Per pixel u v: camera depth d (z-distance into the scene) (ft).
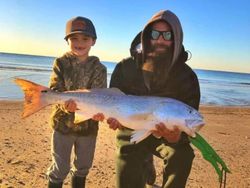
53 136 4.27
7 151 6.33
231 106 19.57
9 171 5.38
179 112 3.53
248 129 10.98
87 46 4.29
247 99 24.90
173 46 3.90
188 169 3.92
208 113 14.55
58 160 4.25
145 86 4.06
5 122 8.88
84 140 4.29
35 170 5.49
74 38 4.25
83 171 4.41
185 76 4.05
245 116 14.40
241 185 5.60
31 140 7.24
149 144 4.09
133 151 4.01
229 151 7.74
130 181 3.95
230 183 5.65
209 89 33.35
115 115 3.69
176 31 3.85
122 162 4.00
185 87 4.05
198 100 4.15
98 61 4.42
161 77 3.99
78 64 4.31
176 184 3.87
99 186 5.13
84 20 4.32
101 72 4.39
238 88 40.55
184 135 3.92
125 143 4.02
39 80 23.84
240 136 9.61
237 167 6.52
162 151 4.05
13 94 15.92
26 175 5.27
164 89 4.04
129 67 4.14
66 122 4.20
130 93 4.13
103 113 3.73
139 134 3.60
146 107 3.59
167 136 3.61
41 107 3.83
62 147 4.25
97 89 3.79
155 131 3.61
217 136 9.32
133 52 4.14
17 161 5.79
